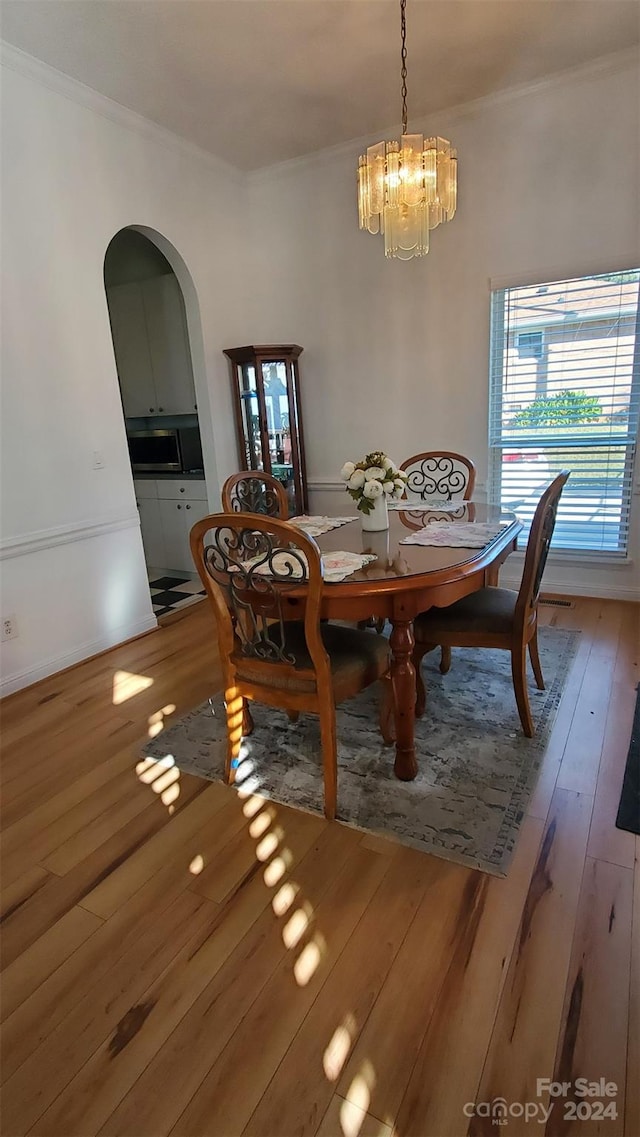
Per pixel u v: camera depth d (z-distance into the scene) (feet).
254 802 6.01
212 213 11.95
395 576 5.42
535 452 11.27
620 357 10.14
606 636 9.49
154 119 10.12
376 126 10.73
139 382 14.71
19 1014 4.00
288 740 7.10
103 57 8.30
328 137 11.12
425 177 6.82
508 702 7.66
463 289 11.09
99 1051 3.74
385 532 7.29
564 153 9.76
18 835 5.74
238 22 7.70
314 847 5.35
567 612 10.64
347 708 7.85
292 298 12.93
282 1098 3.43
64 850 5.50
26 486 8.80
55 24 7.54
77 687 8.89
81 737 7.46
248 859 5.26
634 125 9.20
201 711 7.93
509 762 6.37
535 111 9.78
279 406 12.81
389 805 5.82
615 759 6.33
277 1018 3.87
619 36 8.52
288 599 5.61
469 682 8.27
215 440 12.76
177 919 4.69
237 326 12.92
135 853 5.42
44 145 8.60
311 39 8.15
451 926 4.46
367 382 12.50
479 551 6.15
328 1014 3.87
